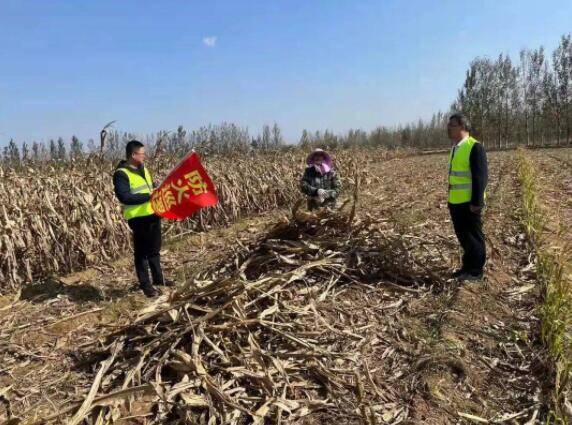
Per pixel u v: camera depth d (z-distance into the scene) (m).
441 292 5.32
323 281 5.46
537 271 5.54
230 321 4.15
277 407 3.32
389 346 4.25
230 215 11.00
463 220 5.48
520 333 4.24
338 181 7.56
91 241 7.39
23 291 6.29
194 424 3.19
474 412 3.39
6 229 6.51
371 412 3.12
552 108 45.59
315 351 3.94
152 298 5.69
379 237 6.04
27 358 4.32
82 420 3.34
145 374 3.71
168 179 5.25
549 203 10.57
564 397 3.38
